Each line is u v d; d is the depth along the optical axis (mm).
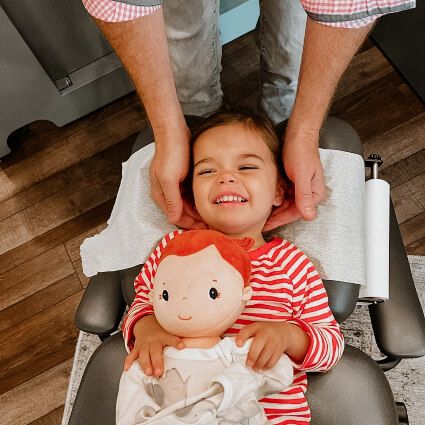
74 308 1415
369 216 942
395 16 1453
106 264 946
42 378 1349
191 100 1301
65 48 1428
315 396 827
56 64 1462
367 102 1549
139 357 763
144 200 979
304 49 764
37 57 1411
